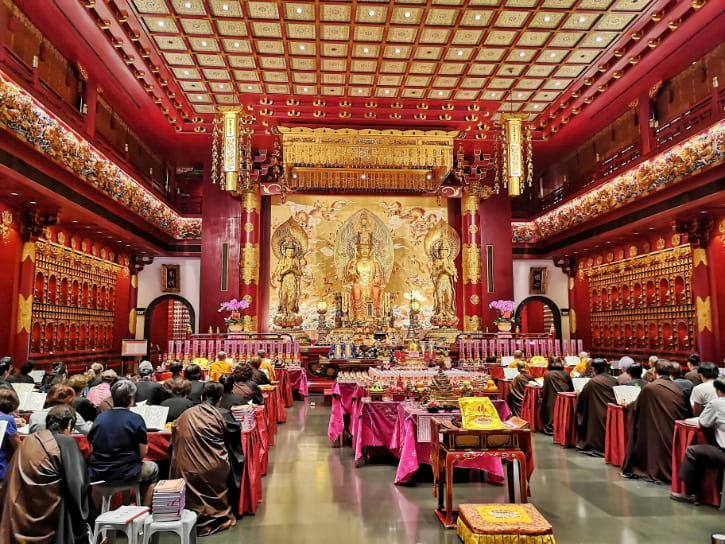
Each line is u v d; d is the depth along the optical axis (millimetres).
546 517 4770
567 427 7918
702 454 5031
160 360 17953
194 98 14820
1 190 10227
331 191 18375
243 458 4832
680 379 6348
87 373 7152
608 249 17656
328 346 15375
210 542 4219
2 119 8688
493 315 18094
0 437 3697
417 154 16078
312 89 14266
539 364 12180
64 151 10797
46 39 11078
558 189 19422
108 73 12758
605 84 13664
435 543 4168
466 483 5848
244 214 17328
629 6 10516
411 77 13633
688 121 12219
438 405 5727
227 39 11867
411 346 9945
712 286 12289
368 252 17922
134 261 18953
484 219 18562
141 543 3691
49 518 3215
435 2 10531
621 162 15125
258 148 17891
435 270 18312
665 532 4406
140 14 10898
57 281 13922
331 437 7887
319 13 10859
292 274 17859
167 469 4957
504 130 13047
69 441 3416
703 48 11508
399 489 5621
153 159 18047
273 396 8703
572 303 19781
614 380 7488
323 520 4699
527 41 11891
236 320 15625
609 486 5766
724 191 10555
